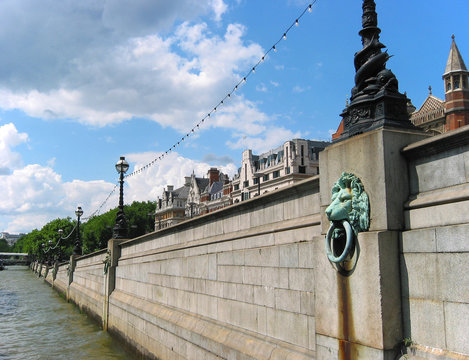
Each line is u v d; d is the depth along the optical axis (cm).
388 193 496
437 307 448
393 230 496
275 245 739
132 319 1466
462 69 3359
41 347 1653
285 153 5941
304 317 644
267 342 725
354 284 518
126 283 1678
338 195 546
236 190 7119
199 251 1034
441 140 462
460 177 450
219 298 914
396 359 475
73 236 9781
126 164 2003
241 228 865
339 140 590
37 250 10025
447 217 453
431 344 452
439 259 449
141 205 11162
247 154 6775
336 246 558
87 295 2431
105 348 1589
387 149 504
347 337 527
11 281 6600
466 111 3288
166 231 1259
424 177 493
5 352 1582
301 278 655
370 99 552
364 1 601
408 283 483
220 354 835
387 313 479
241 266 834
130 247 1692
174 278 1179
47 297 3809
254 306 780
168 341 1116
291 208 713
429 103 3572
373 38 590
